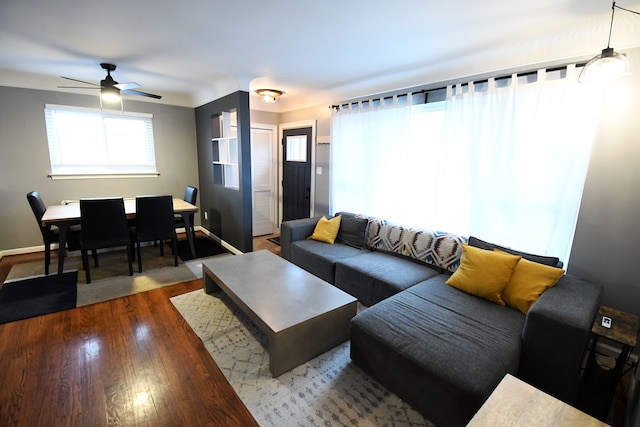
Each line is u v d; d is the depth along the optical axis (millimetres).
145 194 5000
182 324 2555
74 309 2750
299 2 1823
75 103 4234
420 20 2039
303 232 3867
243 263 3016
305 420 1664
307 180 4922
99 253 4281
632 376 1981
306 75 3504
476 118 2695
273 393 1843
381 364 1849
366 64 3051
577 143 2191
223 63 3107
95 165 4535
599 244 2193
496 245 2527
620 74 1672
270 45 2566
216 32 2307
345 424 1640
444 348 1701
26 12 2004
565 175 2264
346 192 4066
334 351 2223
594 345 1734
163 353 2186
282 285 2516
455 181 2904
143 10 1960
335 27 2180
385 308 2127
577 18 1960
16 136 3916
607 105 2066
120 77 3756
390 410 1726
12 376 1927
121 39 2477
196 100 5020
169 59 2994
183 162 5297
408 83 3311
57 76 3762
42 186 4160
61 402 1742
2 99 3779
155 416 1670
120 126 4664
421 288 2451
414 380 1672
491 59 2627
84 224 3186
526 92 2391
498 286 2207
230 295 2445
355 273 2898
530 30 2168
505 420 1018
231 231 4449
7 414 1655
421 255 3035
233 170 4422
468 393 1441
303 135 4887
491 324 1943
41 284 3229
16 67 3355
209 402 1771
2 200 3928
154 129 4930
